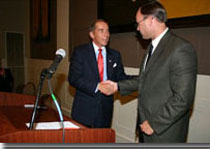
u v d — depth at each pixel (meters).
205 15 1.74
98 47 2.16
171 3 2.03
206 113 1.88
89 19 3.31
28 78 5.69
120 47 2.81
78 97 2.15
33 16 5.29
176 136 1.43
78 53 2.12
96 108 2.07
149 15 1.49
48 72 1.21
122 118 2.83
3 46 5.56
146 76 1.52
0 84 4.63
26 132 1.07
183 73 1.31
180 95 1.30
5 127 1.30
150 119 1.45
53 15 4.39
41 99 2.00
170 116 1.32
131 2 2.44
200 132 1.93
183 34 2.02
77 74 2.07
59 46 4.21
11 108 1.83
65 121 1.48
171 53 1.38
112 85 1.97
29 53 5.61
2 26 5.52
